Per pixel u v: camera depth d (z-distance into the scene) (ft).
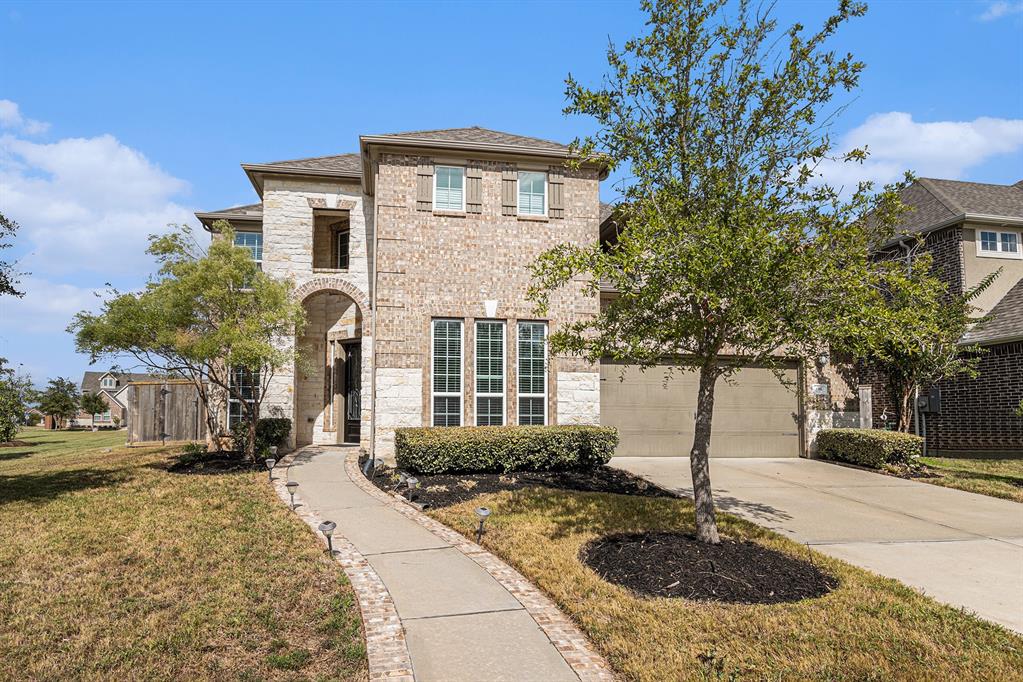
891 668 15.16
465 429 40.98
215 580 21.22
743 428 50.72
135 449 54.34
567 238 46.57
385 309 43.80
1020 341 51.52
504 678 14.79
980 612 19.24
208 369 44.52
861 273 20.72
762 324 20.42
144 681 14.84
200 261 39.86
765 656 15.69
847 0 22.61
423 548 25.23
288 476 39.50
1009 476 42.96
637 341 22.65
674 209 22.45
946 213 59.16
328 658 16.08
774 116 23.43
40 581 21.06
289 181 51.03
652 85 23.97
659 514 29.48
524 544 24.93
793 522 30.35
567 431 41.63
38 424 159.02
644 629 17.13
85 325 37.19
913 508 33.71
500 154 45.55
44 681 14.73
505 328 45.27
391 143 43.83
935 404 54.44
